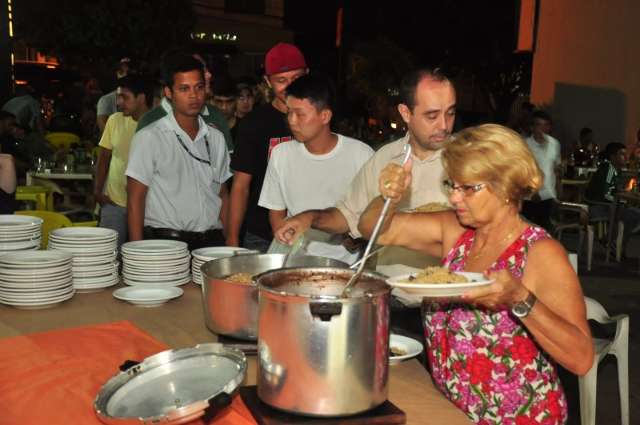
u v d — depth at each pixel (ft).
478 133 5.65
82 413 4.90
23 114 30.07
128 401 4.79
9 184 11.33
